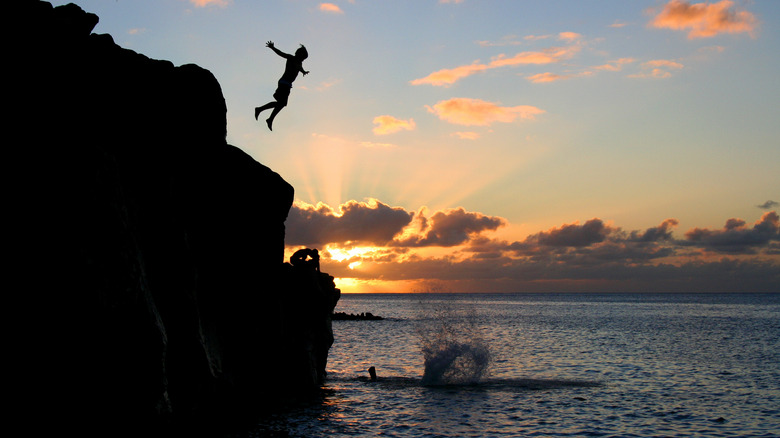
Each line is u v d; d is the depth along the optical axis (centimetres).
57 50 1672
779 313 15438
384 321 12519
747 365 4444
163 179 2042
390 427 2317
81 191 1470
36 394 1358
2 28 1550
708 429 2380
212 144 2420
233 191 2562
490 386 3312
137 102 2041
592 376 3803
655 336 7419
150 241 1906
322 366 3262
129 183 1881
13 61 1535
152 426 1605
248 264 2625
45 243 1390
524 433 2277
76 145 1530
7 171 1397
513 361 4647
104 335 1445
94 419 1449
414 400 2869
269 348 2714
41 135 1488
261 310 2683
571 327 9406
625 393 3138
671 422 2484
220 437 2053
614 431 2328
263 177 2731
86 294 1416
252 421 2311
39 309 1366
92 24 1953
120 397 1488
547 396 3017
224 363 2389
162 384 1591
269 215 2748
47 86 1589
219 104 2441
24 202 1395
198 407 1998
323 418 2420
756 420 2533
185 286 2014
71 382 1407
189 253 2062
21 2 1630
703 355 5159
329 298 3341
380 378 3616
